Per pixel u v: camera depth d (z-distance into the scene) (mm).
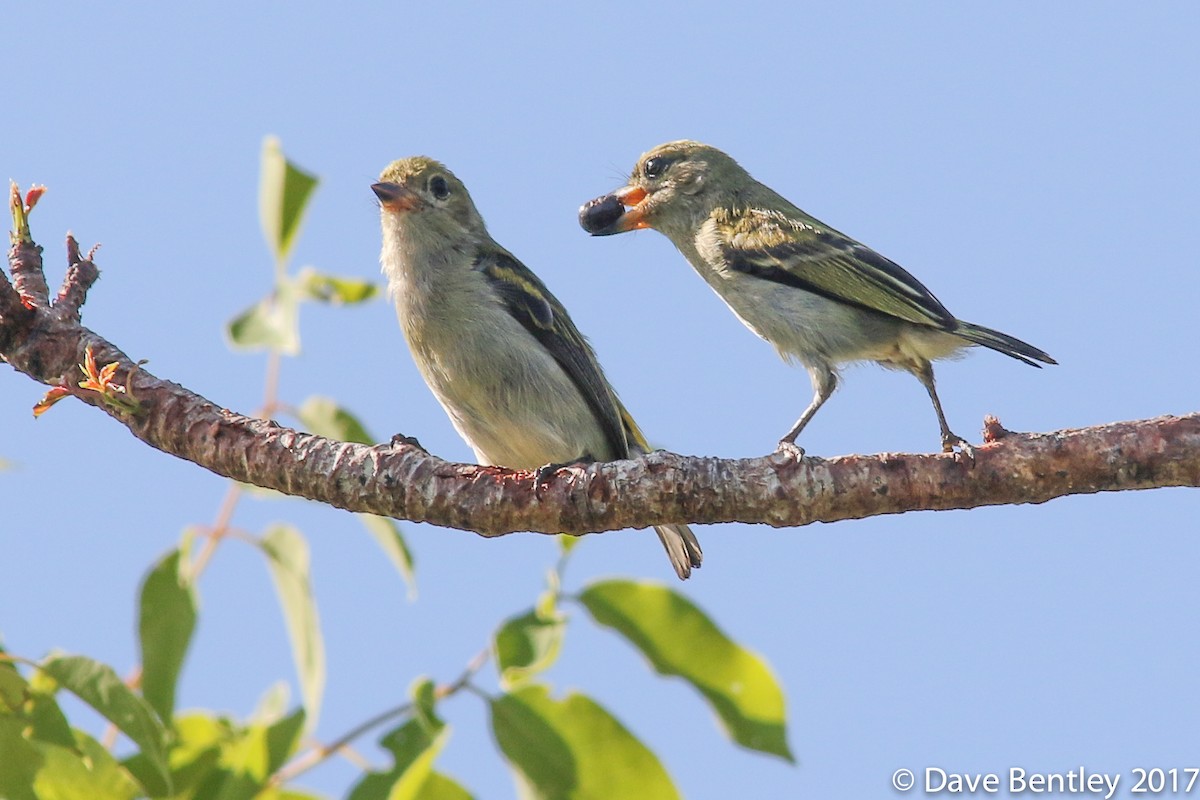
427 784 8453
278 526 9508
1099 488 8711
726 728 9539
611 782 8711
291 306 10359
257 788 8289
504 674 8844
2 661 8086
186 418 9328
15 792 7887
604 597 9469
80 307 10188
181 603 9297
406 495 9008
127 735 7988
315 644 9055
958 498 8742
